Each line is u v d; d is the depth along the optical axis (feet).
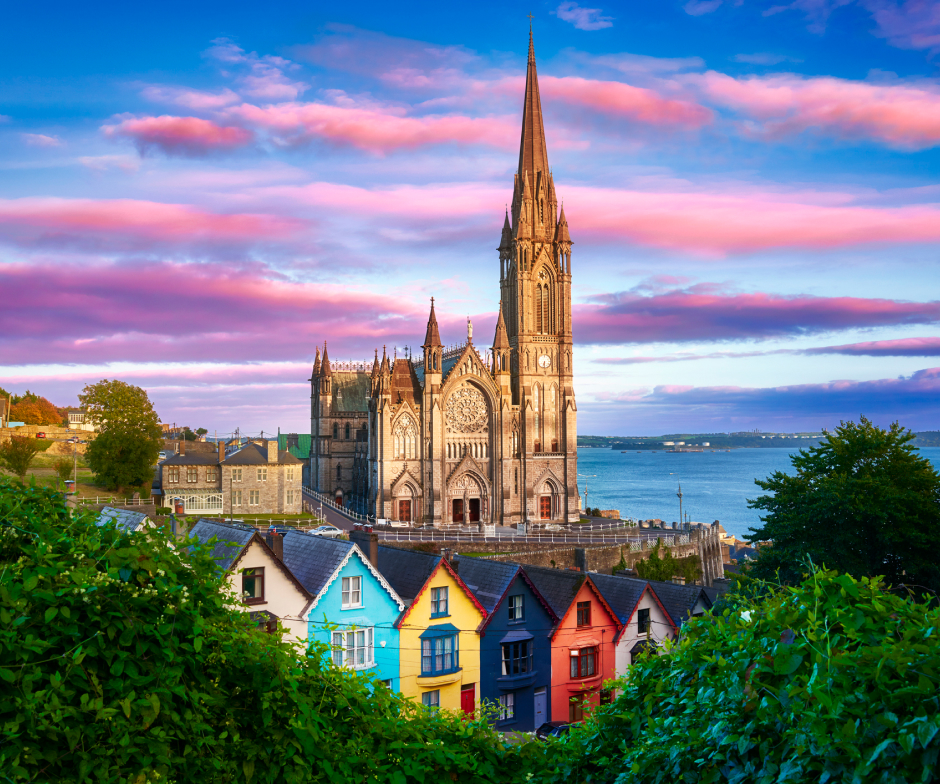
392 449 486.38
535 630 181.88
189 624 48.73
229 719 50.78
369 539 183.32
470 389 507.30
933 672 39.40
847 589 45.83
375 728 56.03
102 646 44.80
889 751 38.52
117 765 43.62
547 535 454.40
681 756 50.11
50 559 47.11
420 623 166.40
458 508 503.20
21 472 373.61
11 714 41.16
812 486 213.66
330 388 630.74
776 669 44.80
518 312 529.04
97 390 430.61
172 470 432.66
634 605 194.80
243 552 147.33
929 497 205.77
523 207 532.32
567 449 525.34
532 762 61.62
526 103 548.31
